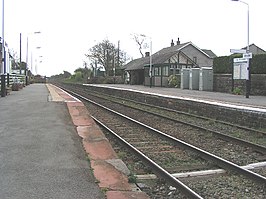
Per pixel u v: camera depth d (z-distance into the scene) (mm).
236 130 14031
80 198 5164
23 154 7574
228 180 7223
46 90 35969
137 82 64688
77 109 16172
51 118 12898
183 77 40062
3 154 7547
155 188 6691
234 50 27328
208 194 6375
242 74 27531
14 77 36844
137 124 15102
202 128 13852
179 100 21656
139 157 8898
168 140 11625
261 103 19922
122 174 6621
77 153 7871
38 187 5551
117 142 11227
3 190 5379
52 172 6352
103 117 18344
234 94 28938
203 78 35188
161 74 52094
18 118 12805
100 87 46469
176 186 6566
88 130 10961
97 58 84500
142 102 28672
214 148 10625
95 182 5953
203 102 18703
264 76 27375
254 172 7598
